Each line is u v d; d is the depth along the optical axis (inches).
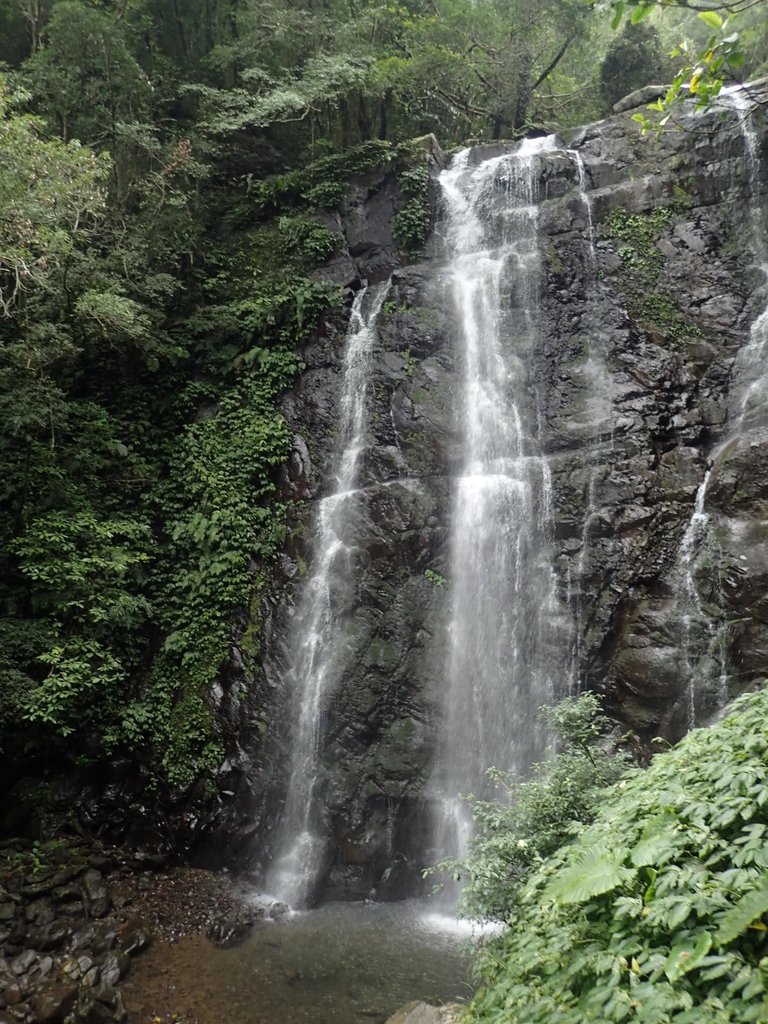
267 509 499.8
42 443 497.4
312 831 397.4
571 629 422.6
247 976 296.4
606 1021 127.3
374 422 521.3
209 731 420.5
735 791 157.5
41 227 417.7
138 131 601.0
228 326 575.2
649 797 182.9
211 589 465.7
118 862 376.8
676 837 152.6
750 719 191.5
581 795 238.4
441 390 524.1
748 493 413.7
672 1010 124.3
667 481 447.2
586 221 565.3
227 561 472.4
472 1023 172.1
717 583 400.2
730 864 147.7
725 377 484.4
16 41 699.4
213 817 399.2
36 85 593.9
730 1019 115.1
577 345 518.3
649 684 391.5
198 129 683.4
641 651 401.4
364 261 622.8
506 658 429.7
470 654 435.8
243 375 560.1
